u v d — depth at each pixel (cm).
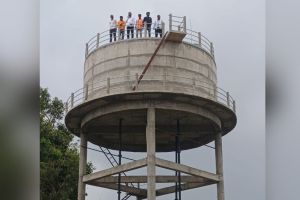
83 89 3347
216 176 3322
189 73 3216
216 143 3441
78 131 3625
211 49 3484
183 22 3178
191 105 3170
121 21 3356
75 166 4378
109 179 3303
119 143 3441
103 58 3294
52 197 4162
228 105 3312
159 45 3116
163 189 3603
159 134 3572
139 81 3120
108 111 3145
